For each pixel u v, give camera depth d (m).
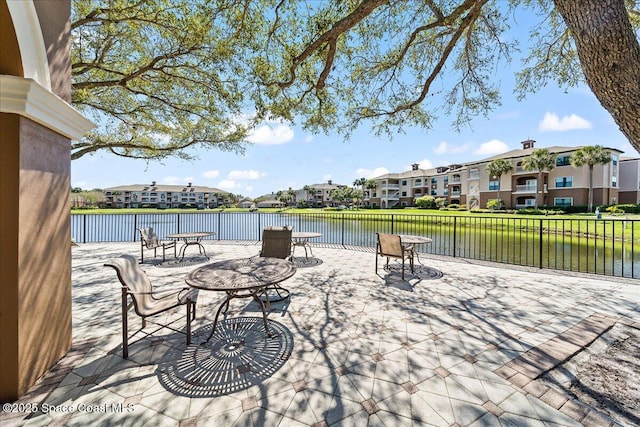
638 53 2.10
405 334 2.80
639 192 31.11
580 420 1.67
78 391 1.94
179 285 4.35
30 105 1.84
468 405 1.81
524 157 30.97
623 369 2.21
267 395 1.92
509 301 3.70
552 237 14.74
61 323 2.34
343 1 4.16
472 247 12.52
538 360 2.30
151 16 4.66
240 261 3.48
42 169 2.08
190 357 2.39
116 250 7.63
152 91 7.12
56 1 2.27
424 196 45.72
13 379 1.83
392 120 6.04
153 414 1.74
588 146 25.89
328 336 2.77
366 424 1.66
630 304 3.56
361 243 10.22
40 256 2.07
